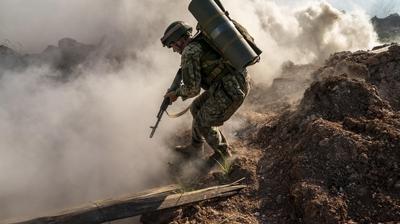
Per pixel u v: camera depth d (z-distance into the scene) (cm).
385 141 365
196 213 361
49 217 319
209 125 397
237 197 378
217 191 373
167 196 358
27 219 316
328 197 336
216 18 354
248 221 349
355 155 361
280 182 381
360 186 342
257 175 397
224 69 373
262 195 376
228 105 381
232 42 352
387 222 314
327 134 379
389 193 334
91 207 332
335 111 421
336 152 366
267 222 349
